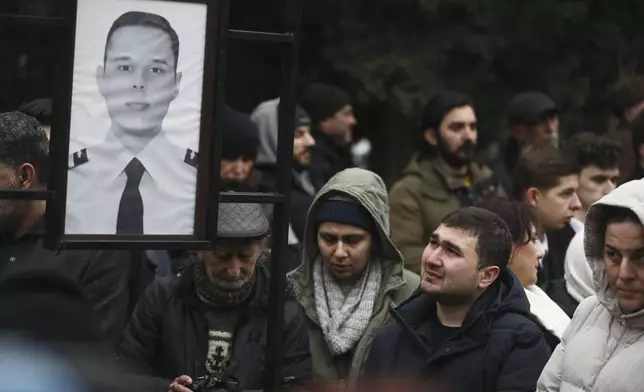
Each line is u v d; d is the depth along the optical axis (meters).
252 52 15.48
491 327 7.09
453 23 15.17
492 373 7.01
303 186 11.27
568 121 15.57
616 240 6.32
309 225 7.99
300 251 10.56
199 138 6.49
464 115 11.09
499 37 15.24
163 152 6.44
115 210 6.36
